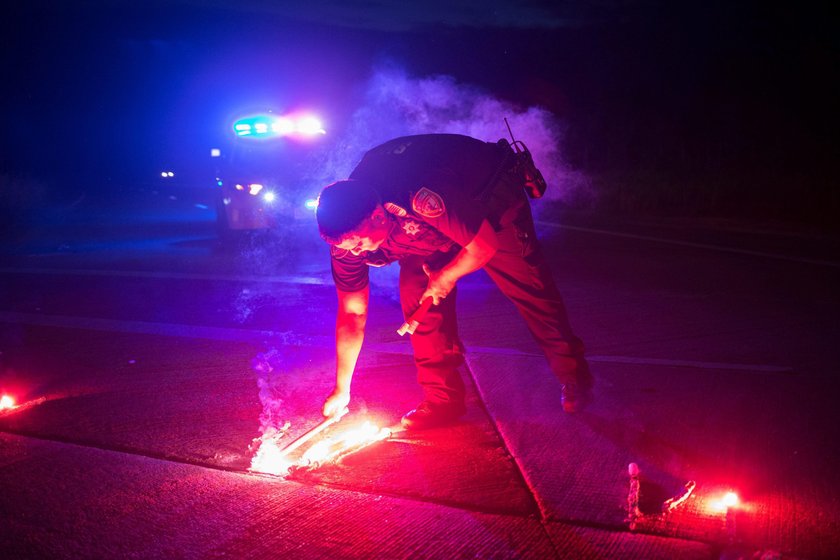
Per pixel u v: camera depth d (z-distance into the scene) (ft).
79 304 24.58
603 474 10.49
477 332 19.83
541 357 16.81
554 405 13.50
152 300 25.16
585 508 9.47
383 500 9.86
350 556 8.52
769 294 24.70
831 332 19.29
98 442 12.09
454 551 8.57
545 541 8.73
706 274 28.91
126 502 9.93
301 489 10.25
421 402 13.92
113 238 46.78
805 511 9.37
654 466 10.77
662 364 16.34
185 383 15.42
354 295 12.07
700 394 14.17
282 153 38.81
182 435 12.36
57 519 9.50
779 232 43.91
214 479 10.60
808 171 67.21
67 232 51.67
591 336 19.20
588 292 25.45
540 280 12.54
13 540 9.01
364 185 10.22
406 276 12.19
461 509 9.59
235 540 8.92
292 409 13.73
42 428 12.77
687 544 8.60
